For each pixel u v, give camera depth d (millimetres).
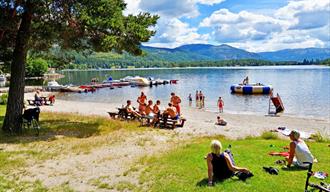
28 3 12594
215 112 28797
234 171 7328
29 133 14141
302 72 135250
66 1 13430
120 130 15609
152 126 17344
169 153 10523
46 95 48594
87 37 14977
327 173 7508
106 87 66000
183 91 55031
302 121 23547
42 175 8633
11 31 13875
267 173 7574
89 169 9125
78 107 31484
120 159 10180
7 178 8383
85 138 13523
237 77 102375
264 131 17062
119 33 14812
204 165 8570
